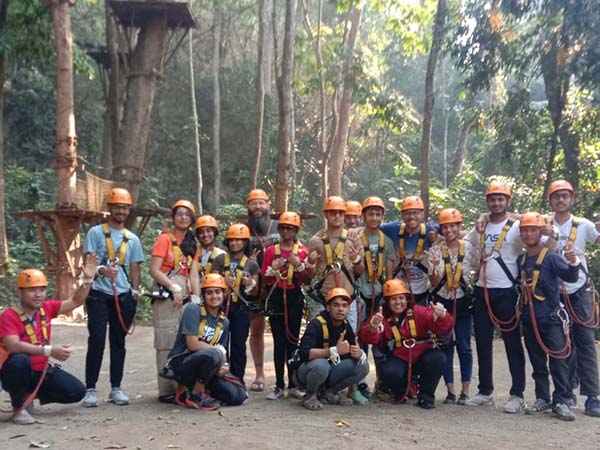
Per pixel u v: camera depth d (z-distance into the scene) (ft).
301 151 77.87
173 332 18.81
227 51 81.35
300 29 68.54
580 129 43.57
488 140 70.95
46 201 62.49
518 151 49.65
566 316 17.92
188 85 79.36
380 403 18.99
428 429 16.14
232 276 19.04
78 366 25.26
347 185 80.84
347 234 19.21
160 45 45.24
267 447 14.15
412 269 19.38
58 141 37.58
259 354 21.16
